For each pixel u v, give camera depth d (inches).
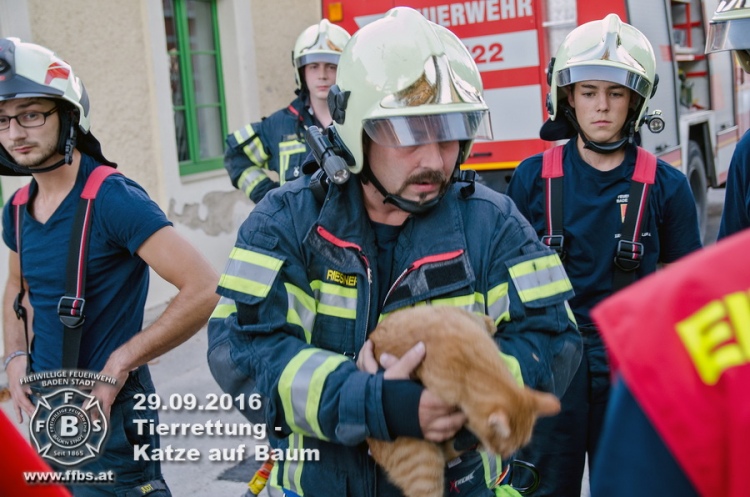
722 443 30.8
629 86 111.6
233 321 71.3
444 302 70.7
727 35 110.7
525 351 69.8
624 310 34.8
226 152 199.5
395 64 67.5
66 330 95.7
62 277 96.3
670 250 116.1
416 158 67.8
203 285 96.7
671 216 114.0
